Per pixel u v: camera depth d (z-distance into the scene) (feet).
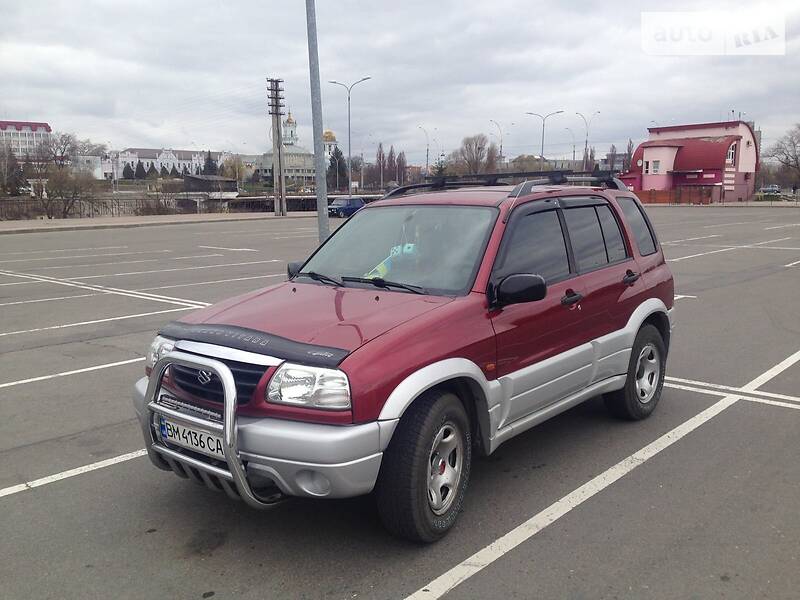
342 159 416.67
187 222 138.51
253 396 10.78
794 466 15.24
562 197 16.34
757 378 22.58
